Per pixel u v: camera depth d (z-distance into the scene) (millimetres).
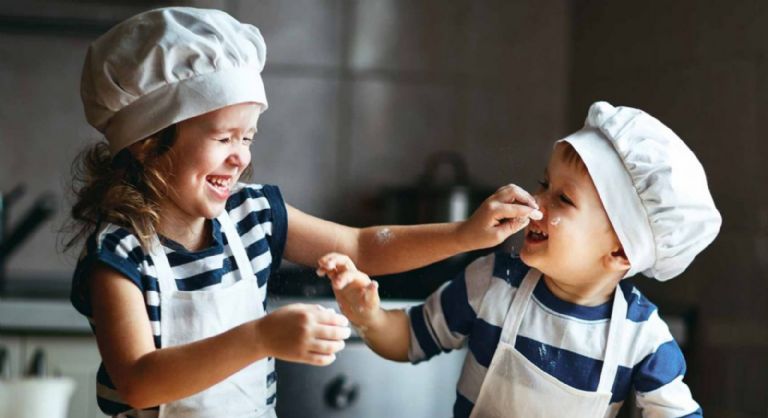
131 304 1052
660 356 1211
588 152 1185
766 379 1831
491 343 1237
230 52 1100
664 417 1191
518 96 2674
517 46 2672
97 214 1146
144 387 989
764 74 1858
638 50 2320
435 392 1952
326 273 1155
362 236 1307
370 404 1919
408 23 2637
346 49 2611
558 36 2686
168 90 1084
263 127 2584
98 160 1170
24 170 2459
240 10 2553
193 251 1151
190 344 993
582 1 2621
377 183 2629
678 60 2148
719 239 1995
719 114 1995
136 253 1094
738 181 1933
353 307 1210
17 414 703
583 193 1188
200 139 1088
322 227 1298
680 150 1196
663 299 2203
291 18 2584
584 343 1205
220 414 1140
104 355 1035
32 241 2449
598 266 1206
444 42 2650
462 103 2656
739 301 1923
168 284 1110
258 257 1218
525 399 1209
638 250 1189
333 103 2613
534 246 1211
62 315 1922
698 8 2078
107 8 2447
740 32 1935
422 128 2646
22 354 1918
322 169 2611
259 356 970
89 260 1064
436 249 1261
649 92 2268
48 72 2461
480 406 1236
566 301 1231
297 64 2592
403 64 2637
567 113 2682
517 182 2658
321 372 1896
